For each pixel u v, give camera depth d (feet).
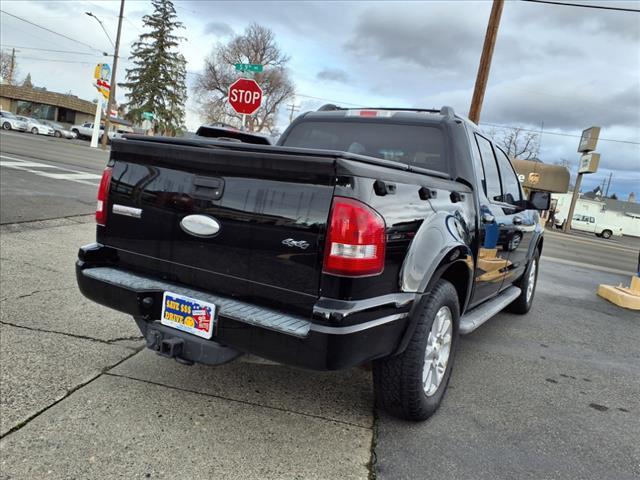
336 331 7.63
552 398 12.61
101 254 10.23
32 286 15.98
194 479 7.92
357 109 14.57
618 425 11.46
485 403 11.86
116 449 8.45
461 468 8.98
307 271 7.95
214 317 8.48
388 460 9.00
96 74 105.81
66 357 11.63
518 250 17.17
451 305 10.68
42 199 30.22
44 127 135.54
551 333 18.85
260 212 8.31
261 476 8.17
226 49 190.29
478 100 42.55
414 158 12.92
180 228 9.18
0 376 10.37
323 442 9.36
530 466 9.30
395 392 9.78
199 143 8.87
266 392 11.12
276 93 194.80
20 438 8.47
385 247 8.23
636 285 27.78
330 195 7.78
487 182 13.91
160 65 179.32
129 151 9.84
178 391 10.68
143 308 9.30
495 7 41.19
